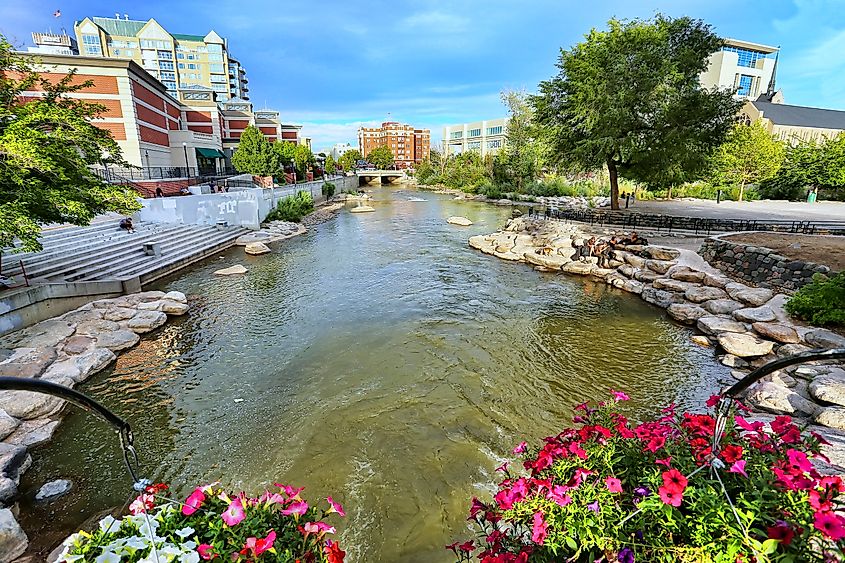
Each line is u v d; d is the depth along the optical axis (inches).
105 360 358.0
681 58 821.2
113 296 498.0
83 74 1046.4
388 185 3452.3
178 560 76.6
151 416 291.9
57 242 592.4
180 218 870.4
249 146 1569.9
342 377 343.0
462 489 221.6
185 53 3523.6
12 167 358.0
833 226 730.8
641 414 289.9
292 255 794.8
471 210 1557.6
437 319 469.1
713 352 383.6
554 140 940.6
